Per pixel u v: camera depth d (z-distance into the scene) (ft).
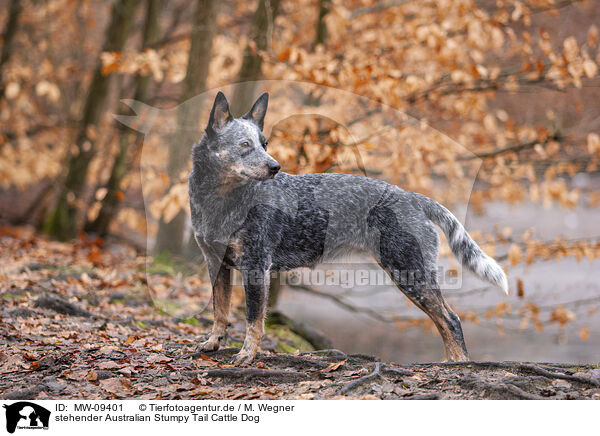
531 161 30.60
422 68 31.63
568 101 35.45
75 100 52.29
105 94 45.44
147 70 29.04
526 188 33.50
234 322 24.82
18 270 26.63
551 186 28.50
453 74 27.63
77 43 54.49
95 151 45.78
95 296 24.35
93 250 31.94
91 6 56.44
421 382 13.92
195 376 14.64
